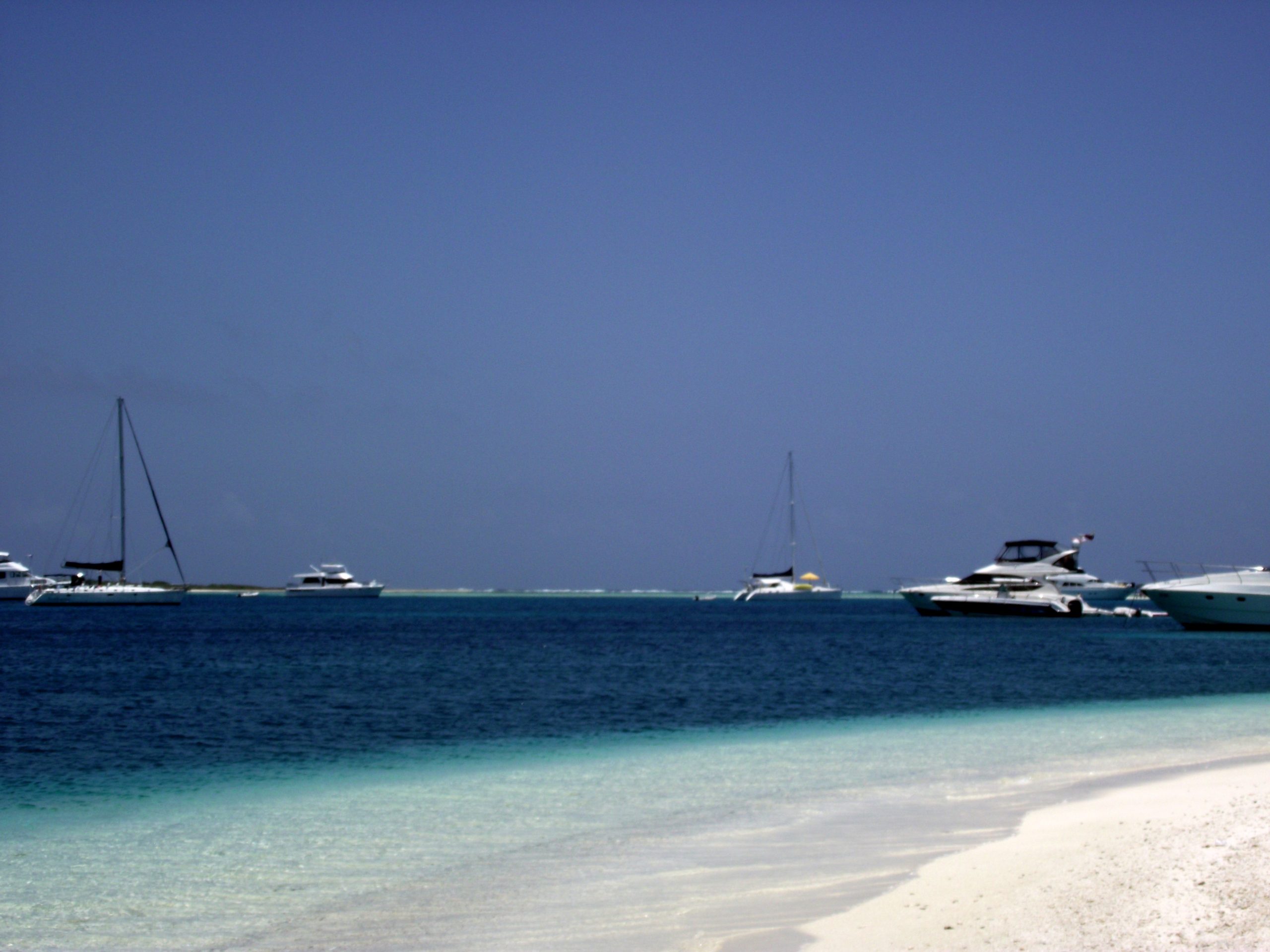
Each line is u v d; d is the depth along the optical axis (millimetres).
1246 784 15523
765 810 15117
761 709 29125
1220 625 61906
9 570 121125
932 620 94438
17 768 19766
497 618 108375
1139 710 28203
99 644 57062
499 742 22984
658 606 172875
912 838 12852
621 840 13383
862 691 33844
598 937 9273
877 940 8586
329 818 15047
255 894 11086
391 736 23844
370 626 84125
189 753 21531
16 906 10727
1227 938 7824
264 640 62344
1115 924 8422
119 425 103062
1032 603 87062
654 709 29000
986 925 8750
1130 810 13836
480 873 11844
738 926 9367
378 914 10312
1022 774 17891
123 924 10133
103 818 15258
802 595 163625
